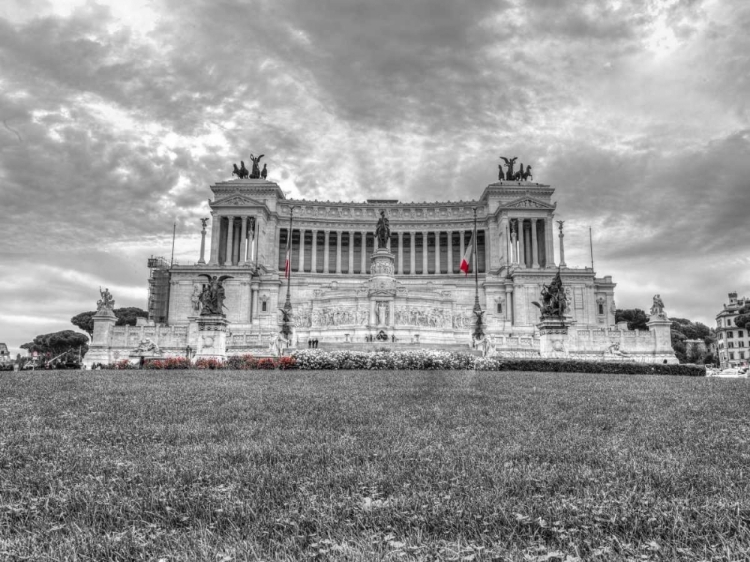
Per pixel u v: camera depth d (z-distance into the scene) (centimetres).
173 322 12900
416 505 1023
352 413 2103
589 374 4775
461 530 923
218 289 5934
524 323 13100
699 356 18400
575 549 825
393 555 798
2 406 2291
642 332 9531
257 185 15725
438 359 5303
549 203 15125
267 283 13538
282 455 1413
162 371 4744
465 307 11644
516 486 1144
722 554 807
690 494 1094
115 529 952
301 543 873
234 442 1570
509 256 14912
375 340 10075
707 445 1551
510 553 814
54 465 1327
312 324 10925
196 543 870
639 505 1019
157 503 1050
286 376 4009
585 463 1343
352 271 16100
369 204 16738
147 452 1458
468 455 1414
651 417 2064
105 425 1856
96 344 9044
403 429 1772
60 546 861
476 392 2853
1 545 867
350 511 1000
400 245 16438
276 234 15862
